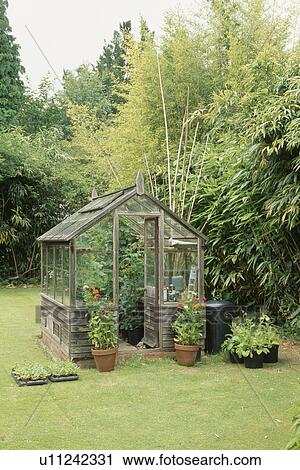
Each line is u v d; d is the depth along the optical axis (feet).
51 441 11.14
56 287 19.40
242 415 12.79
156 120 35.50
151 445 10.90
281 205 18.70
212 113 26.89
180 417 12.66
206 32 38.22
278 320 23.04
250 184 21.83
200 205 24.85
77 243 17.54
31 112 60.18
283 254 21.65
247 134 20.26
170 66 36.17
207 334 19.57
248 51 35.58
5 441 11.15
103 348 17.01
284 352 19.80
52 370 16.16
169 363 18.07
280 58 33.68
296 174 18.76
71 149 54.49
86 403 13.73
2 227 43.57
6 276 45.21
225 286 23.84
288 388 15.12
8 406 13.47
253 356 17.43
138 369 17.28
